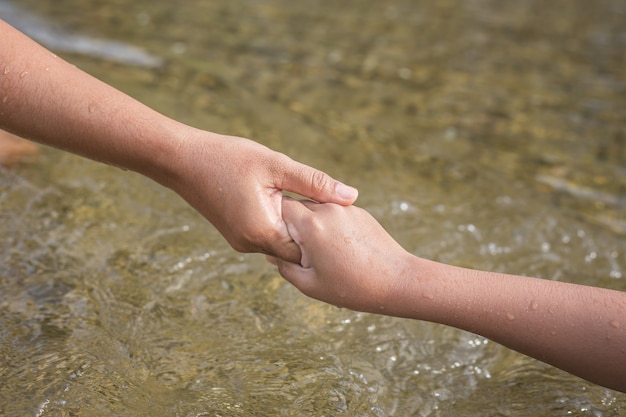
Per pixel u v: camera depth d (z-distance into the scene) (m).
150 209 1.85
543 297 1.19
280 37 3.29
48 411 1.22
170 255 1.68
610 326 1.16
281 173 1.21
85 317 1.46
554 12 3.92
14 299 1.49
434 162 2.26
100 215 1.79
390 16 3.72
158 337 1.43
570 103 2.79
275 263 1.27
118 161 1.26
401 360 1.45
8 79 1.22
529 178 2.21
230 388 1.32
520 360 1.47
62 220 1.75
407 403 1.34
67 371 1.31
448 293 1.20
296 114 2.49
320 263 1.21
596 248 1.85
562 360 1.19
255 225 1.20
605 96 2.86
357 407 1.31
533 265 1.76
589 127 2.59
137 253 1.67
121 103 1.24
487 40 3.45
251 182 1.20
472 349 1.49
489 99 2.79
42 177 1.91
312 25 3.49
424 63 3.12
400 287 1.21
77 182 1.91
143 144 1.23
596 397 1.37
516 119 2.63
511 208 2.01
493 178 2.19
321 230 1.20
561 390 1.39
